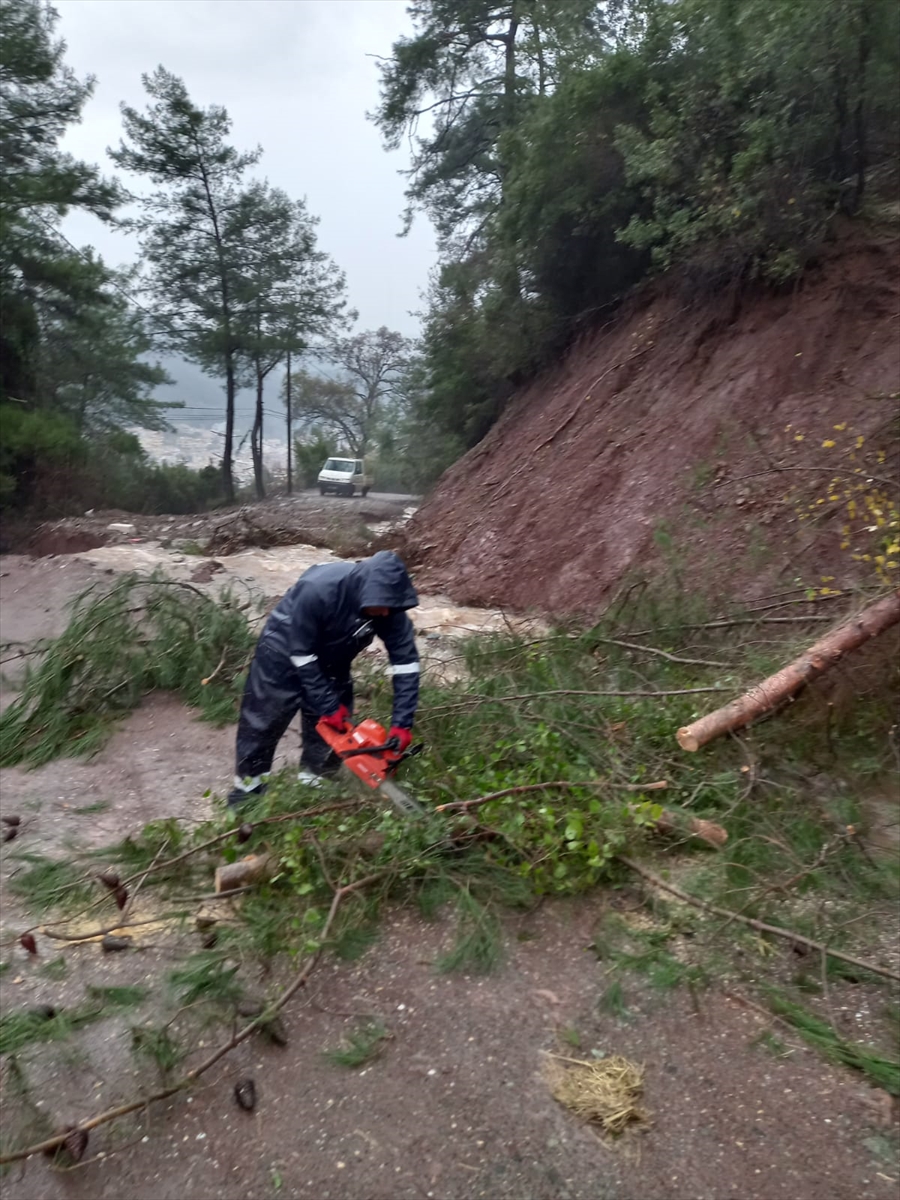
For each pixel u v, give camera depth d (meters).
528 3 18.98
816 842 4.10
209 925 3.62
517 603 10.43
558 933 3.66
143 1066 2.92
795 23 9.32
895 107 9.43
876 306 9.20
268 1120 2.72
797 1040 3.05
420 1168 2.56
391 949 3.55
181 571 12.04
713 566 7.63
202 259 37.34
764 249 10.29
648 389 11.48
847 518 6.96
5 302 22.84
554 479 11.71
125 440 29.36
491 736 4.93
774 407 9.30
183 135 34.59
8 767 5.78
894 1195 2.46
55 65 22.92
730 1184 2.50
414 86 25.72
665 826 4.11
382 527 18.53
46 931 3.68
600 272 14.50
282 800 4.11
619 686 5.68
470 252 23.64
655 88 11.36
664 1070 2.93
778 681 4.73
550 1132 2.68
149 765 5.66
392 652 4.21
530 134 14.20
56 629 9.51
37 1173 2.55
